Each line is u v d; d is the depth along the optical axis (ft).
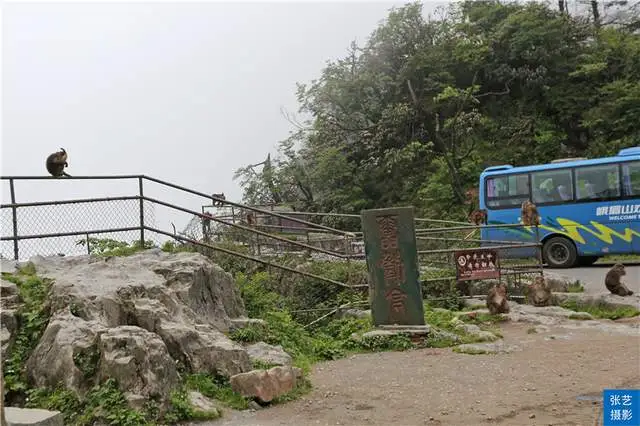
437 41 125.90
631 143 101.35
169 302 26.66
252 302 37.17
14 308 24.54
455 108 120.16
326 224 113.09
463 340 33.19
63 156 34.22
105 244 35.94
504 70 118.62
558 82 118.52
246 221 64.18
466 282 47.21
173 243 41.39
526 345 31.65
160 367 20.40
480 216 69.62
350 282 42.37
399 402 22.36
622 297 43.06
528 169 67.72
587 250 64.18
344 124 124.57
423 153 119.85
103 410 19.24
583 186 64.64
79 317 23.44
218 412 20.79
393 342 33.06
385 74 123.03
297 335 32.99
